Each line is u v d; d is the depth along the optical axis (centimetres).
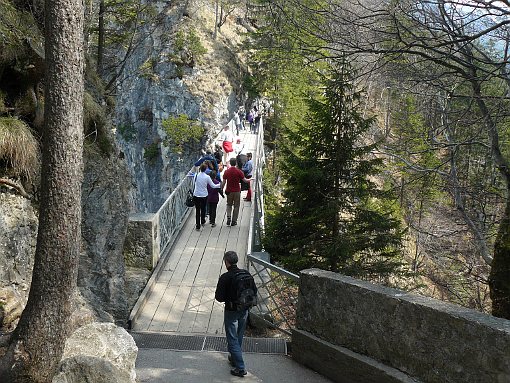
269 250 1223
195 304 891
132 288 896
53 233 420
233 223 1366
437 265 1662
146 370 613
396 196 1246
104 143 796
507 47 859
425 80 871
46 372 422
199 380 588
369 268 1191
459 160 1180
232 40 5212
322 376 603
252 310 794
